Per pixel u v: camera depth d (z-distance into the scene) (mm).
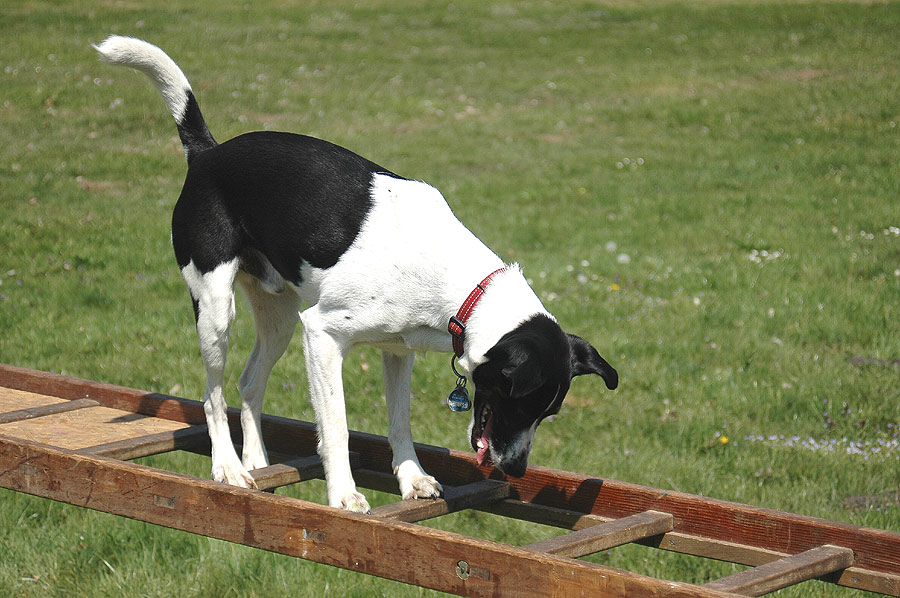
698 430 7727
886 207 14094
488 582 3576
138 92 19438
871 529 4164
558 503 4949
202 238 5070
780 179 15922
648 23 30344
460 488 4922
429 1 33156
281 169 4863
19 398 6211
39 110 17922
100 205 13609
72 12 26984
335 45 26375
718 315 10219
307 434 5586
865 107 20172
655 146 18312
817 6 32062
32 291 10562
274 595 5617
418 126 19281
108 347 9195
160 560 5938
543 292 10867
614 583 3344
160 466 6984
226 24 27625
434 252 4543
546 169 16781
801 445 7422
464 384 4691
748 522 4434
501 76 23906
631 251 12445
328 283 4680
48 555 5863
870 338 9609
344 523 3871
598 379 8703
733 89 22250
